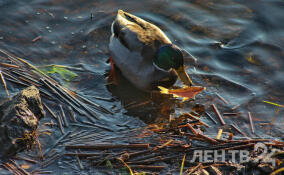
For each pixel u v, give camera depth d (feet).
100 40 40.32
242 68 37.50
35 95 30.35
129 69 35.19
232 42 40.45
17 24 40.73
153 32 35.63
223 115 32.48
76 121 31.07
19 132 27.96
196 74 36.73
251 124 31.42
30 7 43.11
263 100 33.88
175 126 31.07
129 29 35.40
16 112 28.35
